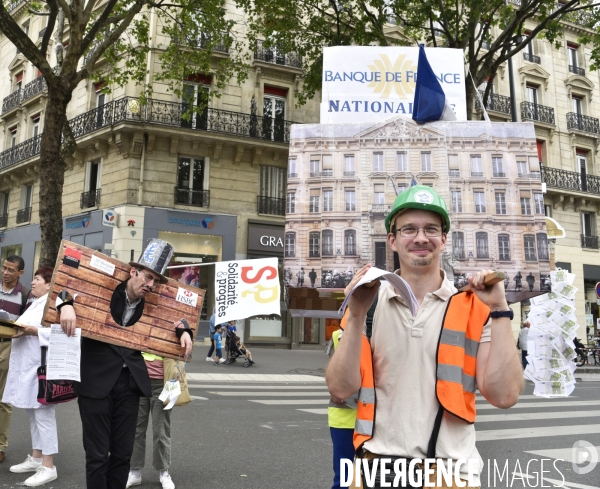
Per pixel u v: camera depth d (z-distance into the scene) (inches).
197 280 797.9
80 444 220.5
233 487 171.0
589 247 1088.2
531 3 507.5
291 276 159.5
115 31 436.1
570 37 1144.8
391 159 160.7
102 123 796.0
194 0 569.6
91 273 131.3
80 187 845.2
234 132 824.9
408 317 77.6
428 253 79.6
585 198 1074.7
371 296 74.2
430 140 160.6
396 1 545.0
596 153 1131.9
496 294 73.2
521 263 153.7
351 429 105.3
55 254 394.9
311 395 408.2
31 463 181.5
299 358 727.7
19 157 974.4
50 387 162.7
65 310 124.0
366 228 157.6
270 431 261.1
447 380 73.3
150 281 132.7
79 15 410.0
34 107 998.4
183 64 602.5
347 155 162.7
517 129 160.4
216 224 810.8
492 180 157.6
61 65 444.1
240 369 583.8
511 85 642.2
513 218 155.9
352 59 171.6
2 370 195.5
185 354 137.9
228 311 217.0
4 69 1112.2
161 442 169.8
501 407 72.6
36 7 458.0
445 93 174.9
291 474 186.7
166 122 782.5
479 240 154.8
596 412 348.2
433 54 175.5
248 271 219.3
